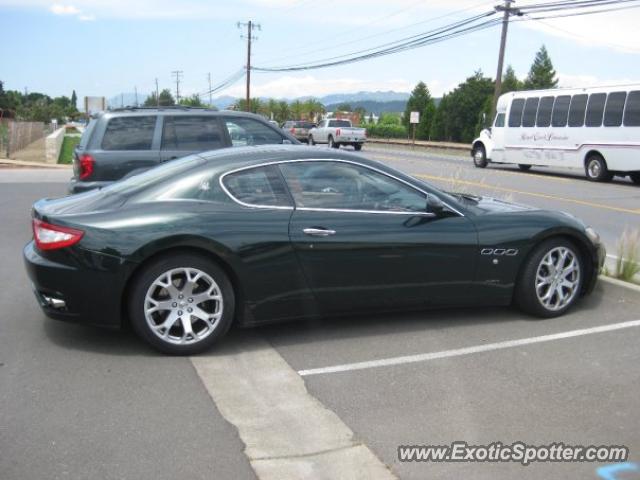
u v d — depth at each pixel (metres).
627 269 6.83
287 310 5.06
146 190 4.96
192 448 3.52
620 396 4.20
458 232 5.36
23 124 35.44
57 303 4.79
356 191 5.27
